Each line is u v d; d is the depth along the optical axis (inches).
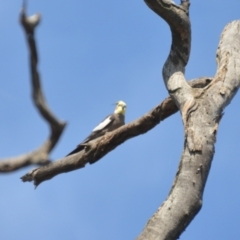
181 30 485.4
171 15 478.3
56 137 254.1
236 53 487.5
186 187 397.7
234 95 463.5
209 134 421.1
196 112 435.5
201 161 407.8
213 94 449.1
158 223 384.2
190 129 424.5
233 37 503.8
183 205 390.3
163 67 491.5
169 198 395.9
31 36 233.5
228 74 466.6
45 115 245.9
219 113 439.8
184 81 470.0
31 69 238.1
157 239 378.3
